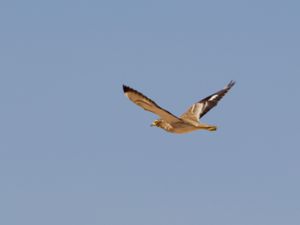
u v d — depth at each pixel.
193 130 26.69
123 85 23.53
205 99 29.19
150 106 23.97
